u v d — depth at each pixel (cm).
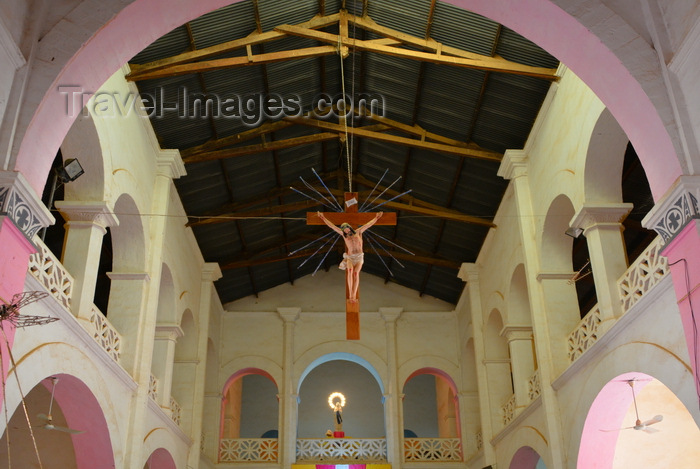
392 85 1742
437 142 1858
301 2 1502
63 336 1101
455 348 2541
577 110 1364
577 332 1446
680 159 769
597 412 1309
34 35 794
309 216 1194
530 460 1856
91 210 1262
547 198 1553
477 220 2039
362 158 2095
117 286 1516
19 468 1433
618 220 1320
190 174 1856
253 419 3122
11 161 745
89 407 1255
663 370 1035
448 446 2388
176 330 1811
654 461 1396
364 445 2391
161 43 1431
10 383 918
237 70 1597
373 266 2614
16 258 750
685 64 775
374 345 2528
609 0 841
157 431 1625
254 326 2553
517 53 1487
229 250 2292
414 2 1466
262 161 1964
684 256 764
